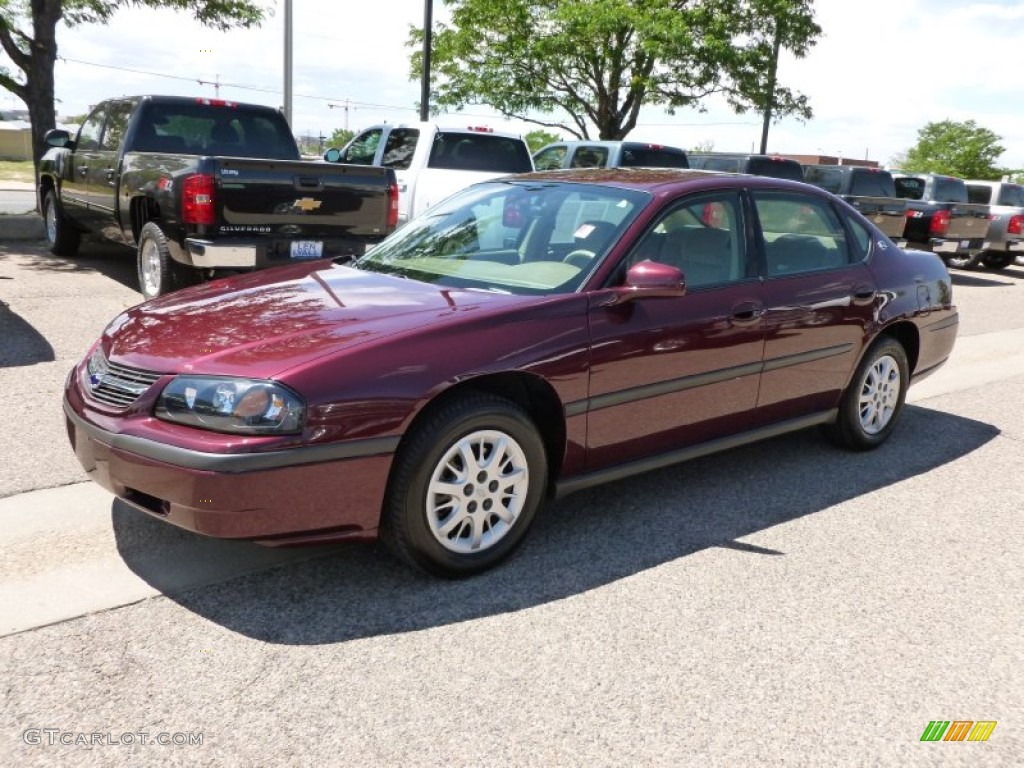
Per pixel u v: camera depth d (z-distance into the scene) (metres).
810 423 4.98
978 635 3.34
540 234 4.26
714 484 4.77
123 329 3.68
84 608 3.19
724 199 4.48
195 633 3.07
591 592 3.50
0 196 21.66
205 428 3.06
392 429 3.21
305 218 7.54
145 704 2.68
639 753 2.58
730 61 20.80
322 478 3.12
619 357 3.83
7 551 3.56
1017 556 4.06
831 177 15.41
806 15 21.77
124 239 8.87
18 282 9.09
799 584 3.67
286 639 3.06
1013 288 14.87
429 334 3.37
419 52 23.59
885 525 4.34
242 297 3.85
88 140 10.08
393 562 3.66
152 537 3.75
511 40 22.52
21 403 5.29
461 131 11.20
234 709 2.68
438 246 4.45
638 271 3.78
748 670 3.03
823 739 2.69
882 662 3.12
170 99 8.93
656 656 3.08
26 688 2.72
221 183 7.06
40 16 13.14
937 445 5.68
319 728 2.61
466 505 3.48
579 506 4.38
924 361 5.65
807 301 4.66
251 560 3.61
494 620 3.26
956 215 15.25
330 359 3.15
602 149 13.91
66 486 4.20
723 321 4.23
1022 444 5.79
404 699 2.77
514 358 3.50
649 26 20.17
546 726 2.68
